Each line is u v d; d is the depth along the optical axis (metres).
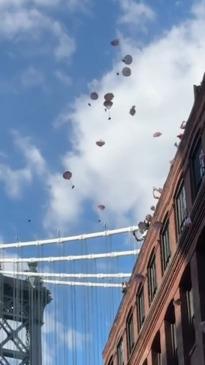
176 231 38.06
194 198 35.56
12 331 88.75
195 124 35.66
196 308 34.09
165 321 39.72
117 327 50.19
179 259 37.00
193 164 36.06
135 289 45.84
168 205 39.47
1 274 87.06
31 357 87.62
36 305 86.31
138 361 44.47
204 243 34.94
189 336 36.00
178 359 36.78
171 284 38.19
